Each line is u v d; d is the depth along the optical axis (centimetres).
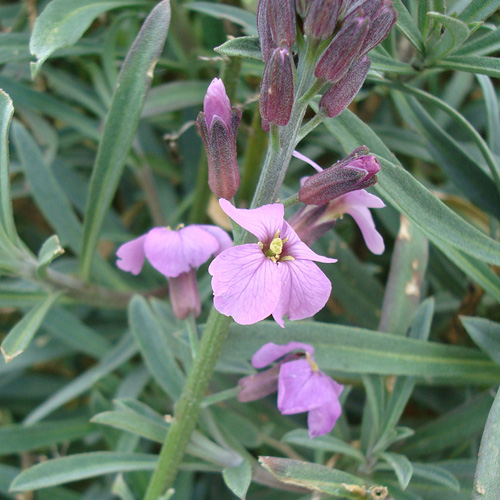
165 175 26
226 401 20
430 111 22
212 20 22
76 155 26
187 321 16
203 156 20
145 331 18
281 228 13
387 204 19
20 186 25
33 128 23
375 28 13
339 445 17
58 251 16
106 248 26
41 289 19
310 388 15
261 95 13
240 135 23
